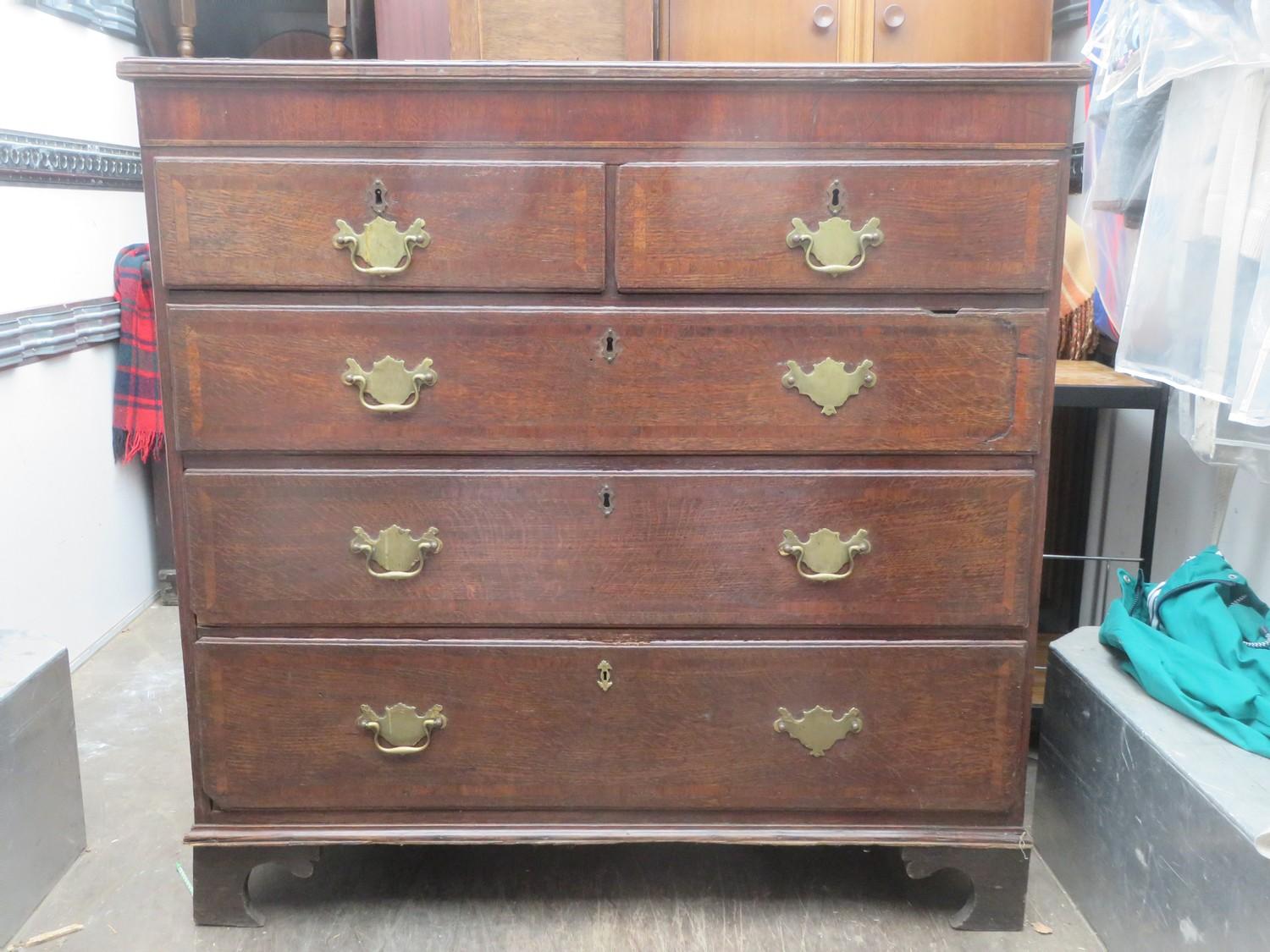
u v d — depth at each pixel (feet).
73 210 7.85
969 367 4.54
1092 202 5.62
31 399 7.30
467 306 4.50
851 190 4.39
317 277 4.44
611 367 4.54
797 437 4.60
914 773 4.89
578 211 4.41
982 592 4.74
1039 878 5.49
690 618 4.75
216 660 4.78
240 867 4.99
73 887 5.35
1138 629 5.07
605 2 5.63
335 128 4.36
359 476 4.62
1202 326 4.88
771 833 4.93
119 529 8.64
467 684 4.80
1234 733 4.50
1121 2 5.24
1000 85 4.33
